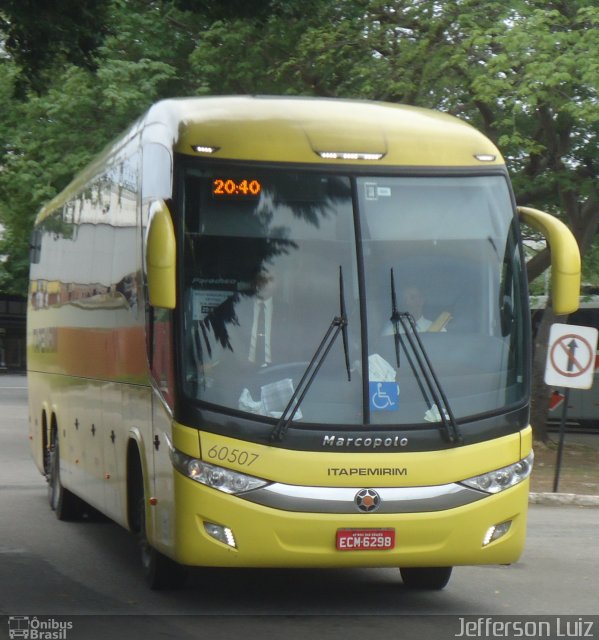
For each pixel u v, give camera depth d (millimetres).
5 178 30391
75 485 15219
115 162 13203
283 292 9953
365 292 10008
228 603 10688
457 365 10039
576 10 25219
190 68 29438
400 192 10273
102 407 13383
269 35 27062
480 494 9922
